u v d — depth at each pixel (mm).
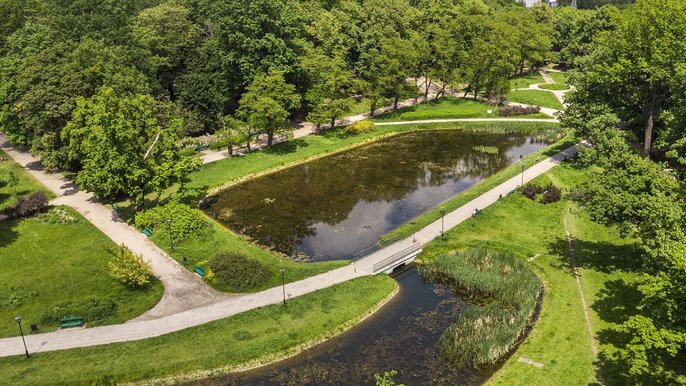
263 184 78188
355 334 46562
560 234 60906
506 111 107250
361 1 125438
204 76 93000
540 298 50094
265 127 86250
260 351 43688
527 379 39969
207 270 53594
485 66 112750
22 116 72562
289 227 65875
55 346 44469
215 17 96562
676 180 49312
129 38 89750
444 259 56219
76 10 95562
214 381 41531
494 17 131250
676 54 62781
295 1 112750
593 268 53531
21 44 82312
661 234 40438
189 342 44719
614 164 49250
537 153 86000
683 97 60438
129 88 75750
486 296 51562
